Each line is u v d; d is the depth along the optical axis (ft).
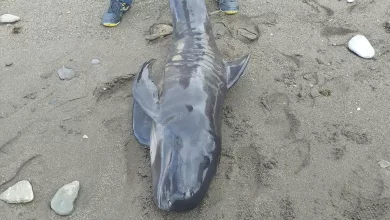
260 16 6.27
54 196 4.16
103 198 4.19
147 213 4.06
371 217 4.05
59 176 4.36
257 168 4.45
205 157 3.86
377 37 5.90
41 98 5.10
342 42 5.86
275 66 5.54
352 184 4.30
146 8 6.43
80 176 4.36
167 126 4.04
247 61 5.05
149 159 4.48
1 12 6.30
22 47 5.78
